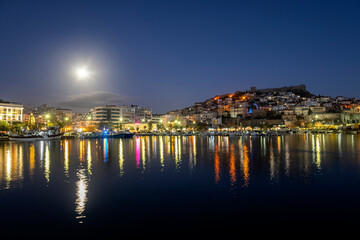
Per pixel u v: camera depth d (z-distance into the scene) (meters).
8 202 20.66
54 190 23.97
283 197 21.36
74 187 25.02
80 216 17.78
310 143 80.19
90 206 19.66
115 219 17.23
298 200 20.61
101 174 31.11
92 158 46.44
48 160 43.78
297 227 15.88
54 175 30.62
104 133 149.38
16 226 16.25
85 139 129.12
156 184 25.94
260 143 83.69
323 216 17.45
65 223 16.67
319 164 37.09
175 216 17.64
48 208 19.30
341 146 67.62
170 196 21.91
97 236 14.93
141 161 42.09
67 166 37.25
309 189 23.64
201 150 60.81
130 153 54.94
